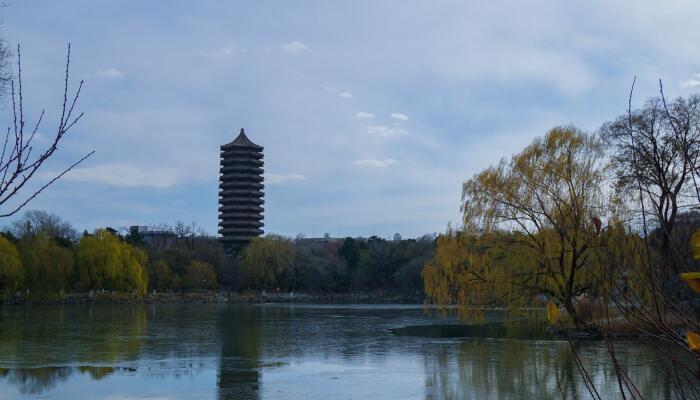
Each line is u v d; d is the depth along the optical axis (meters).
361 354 31.77
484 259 35.06
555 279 31.75
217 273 121.25
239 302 110.12
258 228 150.38
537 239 32.91
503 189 34.25
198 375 25.09
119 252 93.69
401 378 24.34
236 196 149.50
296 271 123.06
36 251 83.81
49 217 104.62
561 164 32.28
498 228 34.66
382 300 113.12
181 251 119.56
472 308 35.31
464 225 35.44
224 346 35.78
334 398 20.69
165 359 29.91
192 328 48.75
